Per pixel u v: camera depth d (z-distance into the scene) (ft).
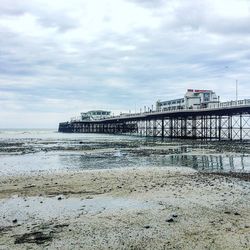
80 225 41.37
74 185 68.44
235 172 87.56
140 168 95.96
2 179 77.61
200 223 41.55
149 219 43.62
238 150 157.89
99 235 37.70
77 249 33.88
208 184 66.95
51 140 289.33
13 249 33.94
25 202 53.47
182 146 189.67
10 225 41.73
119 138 323.57
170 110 268.62
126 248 33.96
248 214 45.34
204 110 233.35
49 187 66.39
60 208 49.52
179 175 81.41
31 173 88.02
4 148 191.52
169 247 34.01
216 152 148.66
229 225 40.45
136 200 54.08
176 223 41.75
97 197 56.65
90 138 328.49
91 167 101.81
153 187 64.69
